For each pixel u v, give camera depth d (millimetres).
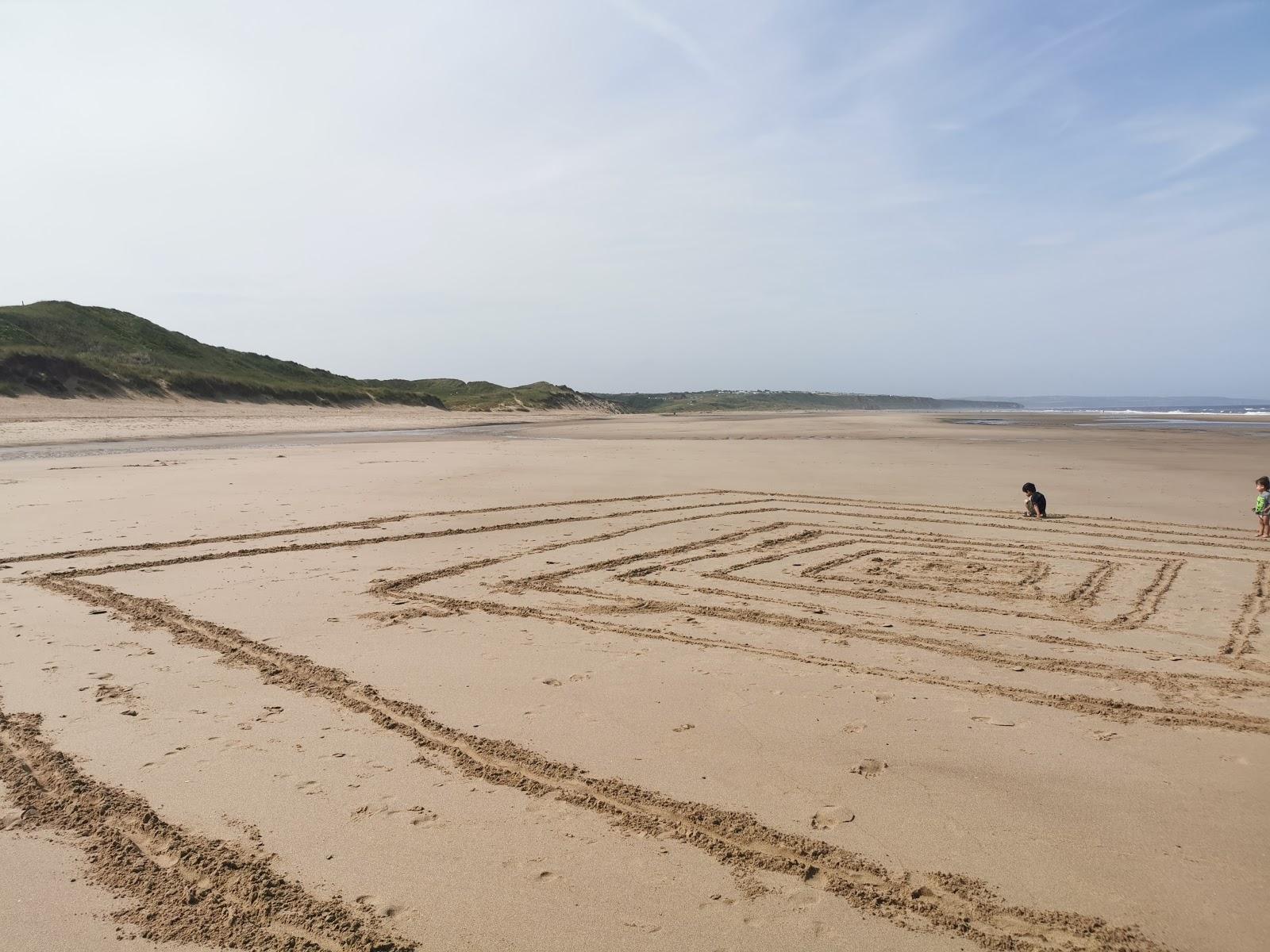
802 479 19859
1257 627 7766
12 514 13422
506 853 3857
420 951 3201
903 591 9164
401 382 100812
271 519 13336
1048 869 3732
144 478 18516
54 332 55562
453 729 5250
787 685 6094
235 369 64812
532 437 39875
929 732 5246
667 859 3818
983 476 20719
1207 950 3221
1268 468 22750
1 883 3629
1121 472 21703
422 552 10984
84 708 5562
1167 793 4445
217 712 5496
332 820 4141
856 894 3553
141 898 3533
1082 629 7688
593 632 7465
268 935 3299
